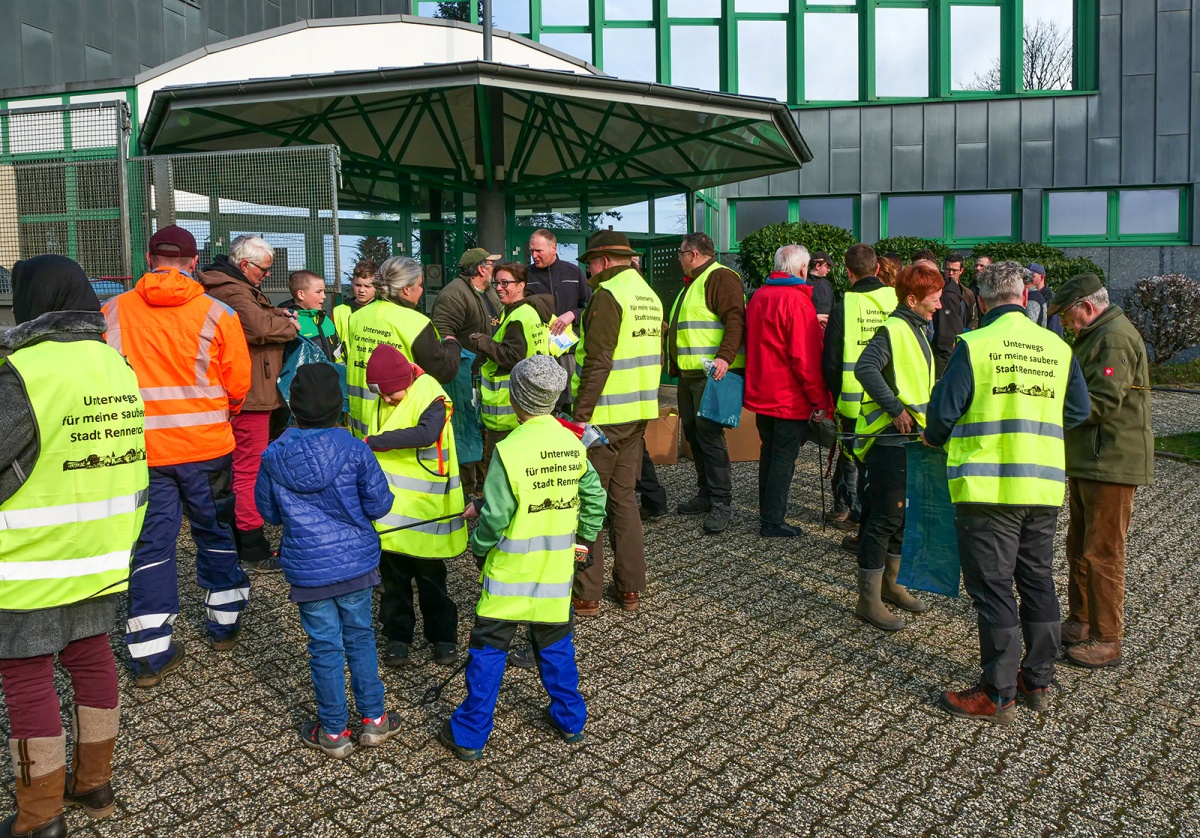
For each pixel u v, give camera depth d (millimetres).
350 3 15016
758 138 10516
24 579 2844
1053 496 3725
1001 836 3010
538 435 3459
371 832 3014
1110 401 4133
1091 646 4324
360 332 4555
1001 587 3734
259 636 4602
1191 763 3455
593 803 3178
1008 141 15453
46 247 8367
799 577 5504
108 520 3004
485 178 11820
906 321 4605
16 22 11070
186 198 7922
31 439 2816
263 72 10461
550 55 11656
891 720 3777
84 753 3055
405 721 3746
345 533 3389
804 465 8625
